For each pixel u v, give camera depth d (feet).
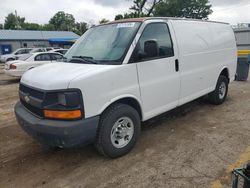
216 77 19.08
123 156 12.30
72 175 10.96
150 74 12.87
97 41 13.57
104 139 11.32
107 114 11.33
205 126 15.97
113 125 11.50
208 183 9.89
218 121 16.85
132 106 12.80
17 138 15.31
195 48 16.07
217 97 20.10
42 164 12.03
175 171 10.82
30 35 135.54
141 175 10.65
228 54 20.43
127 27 12.92
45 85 10.30
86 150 13.16
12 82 40.40
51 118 10.32
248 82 32.55
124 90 11.65
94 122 10.58
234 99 22.89
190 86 15.99
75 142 10.21
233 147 12.83
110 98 11.09
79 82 10.04
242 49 46.73
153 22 13.32
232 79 21.86
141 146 13.32
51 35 142.61
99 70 10.79
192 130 15.34
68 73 10.75
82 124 10.17
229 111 19.06
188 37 15.56
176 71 14.55
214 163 11.32
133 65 11.96
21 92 12.49
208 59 17.61
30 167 11.82
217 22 19.34
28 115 11.37
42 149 13.62
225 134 14.56
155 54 12.50
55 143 10.36
